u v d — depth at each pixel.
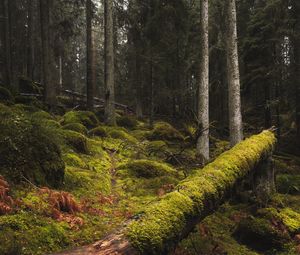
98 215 8.56
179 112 30.75
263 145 11.47
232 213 11.30
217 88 31.86
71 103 29.34
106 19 21.61
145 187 11.97
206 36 16.48
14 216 6.68
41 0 22.33
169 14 23.92
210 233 9.48
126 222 6.04
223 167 9.09
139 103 29.61
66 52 36.91
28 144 9.05
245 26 28.42
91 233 7.33
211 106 33.47
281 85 23.41
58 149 9.93
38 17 35.22
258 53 24.09
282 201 12.32
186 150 19.08
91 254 5.30
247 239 9.90
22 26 34.84
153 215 6.21
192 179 8.13
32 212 7.18
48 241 6.45
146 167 13.50
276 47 24.14
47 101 22.34
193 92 31.11
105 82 21.80
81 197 9.58
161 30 24.47
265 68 23.44
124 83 36.66
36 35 35.75
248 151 10.45
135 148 17.30
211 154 19.06
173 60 27.47
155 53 25.50
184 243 8.52
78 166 12.62
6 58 26.61
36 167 8.91
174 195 7.03
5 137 8.69
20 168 8.50
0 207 6.77
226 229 10.33
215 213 11.05
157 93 30.45
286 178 15.22
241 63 29.02
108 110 21.61
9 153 8.49
